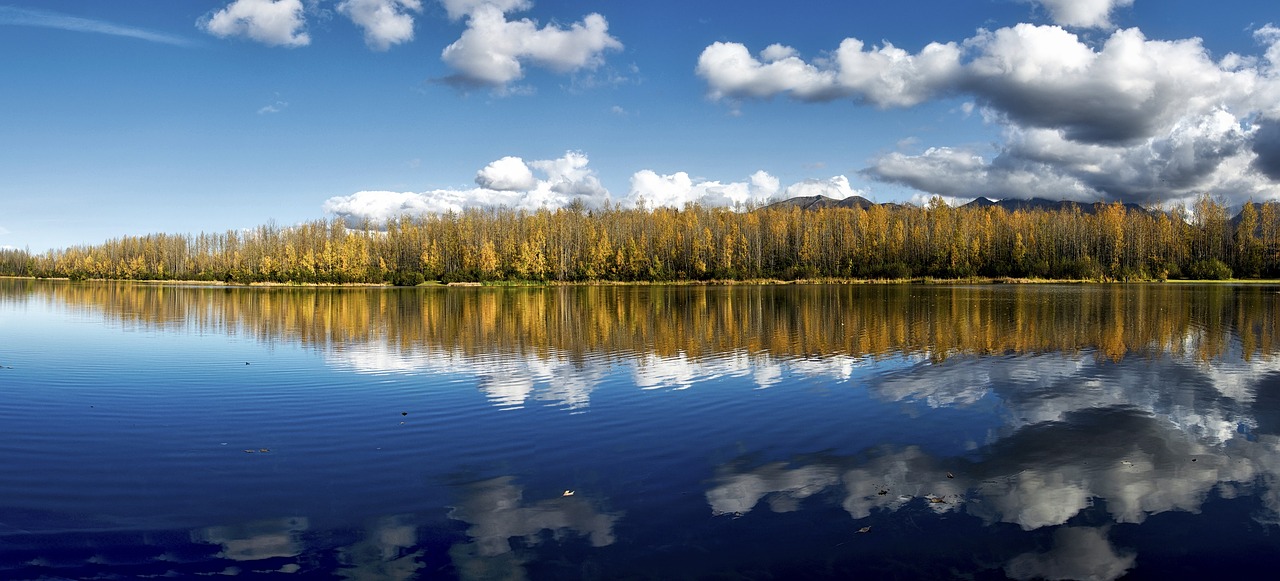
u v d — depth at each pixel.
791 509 9.62
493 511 9.64
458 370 21.42
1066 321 36.34
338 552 8.41
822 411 15.36
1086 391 17.45
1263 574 7.76
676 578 7.67
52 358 24.75
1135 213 125.81
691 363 22.41
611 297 69.75
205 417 15.24
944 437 13.24
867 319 38.34
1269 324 34.19
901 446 12.66
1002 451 12.31
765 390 17.72
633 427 14.09
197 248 171.75
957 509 9.62
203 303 62.09
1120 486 10.50
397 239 147.00
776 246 132.50
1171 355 23.64
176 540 8.76
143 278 163.75
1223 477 10.89
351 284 123.69
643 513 9.52
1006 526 9.05
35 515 9.55
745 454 12.22
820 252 126.38
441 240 140.88
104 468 11.64
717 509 9.63
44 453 12.49
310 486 10.72
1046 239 121.75
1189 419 14.56
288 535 8.91
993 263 116.12
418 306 56.53
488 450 12.55
